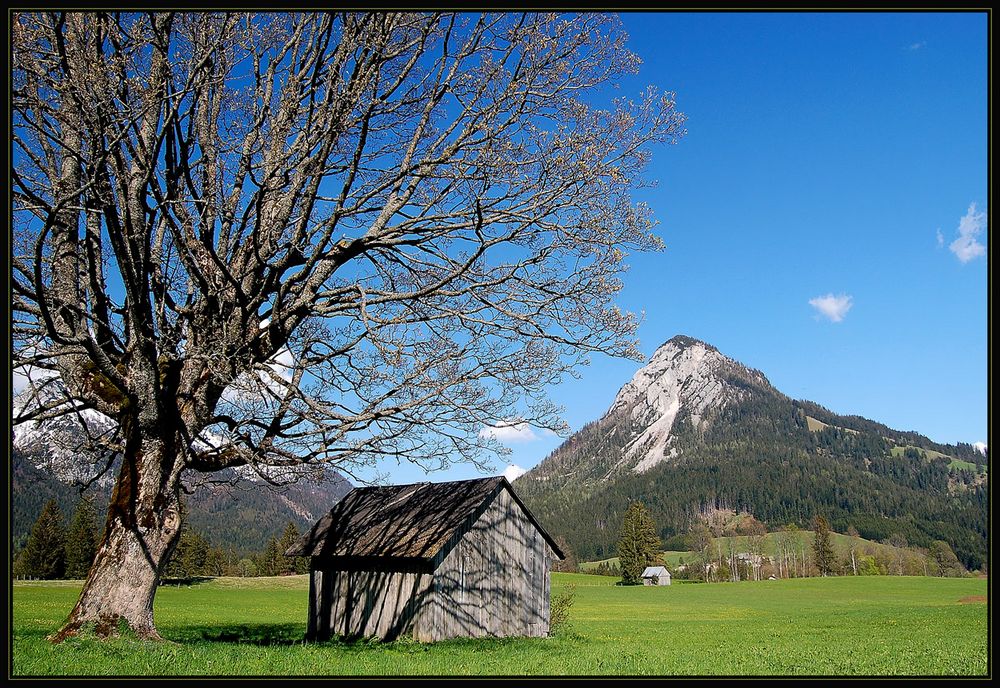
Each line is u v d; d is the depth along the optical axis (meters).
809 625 38.59
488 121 15.94
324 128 15.37
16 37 12.53
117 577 14.64
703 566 175.00
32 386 14.17
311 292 16.53
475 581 25.00
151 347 14.55
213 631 27.70
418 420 15.01
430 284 16.92
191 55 14.28
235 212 16.14
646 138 15.50
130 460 15.08
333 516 29.91
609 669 16.78
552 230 15.42
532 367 15.48
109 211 13.10
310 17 16.44
